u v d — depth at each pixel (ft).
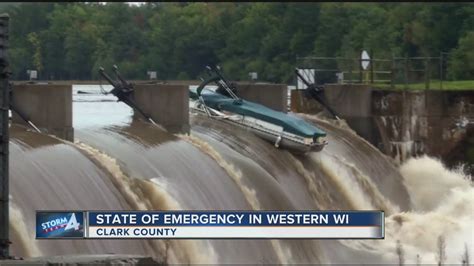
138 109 527.40
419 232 571.28
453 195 637.30
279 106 609.83
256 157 532.32
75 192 398.83
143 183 433.48
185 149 483.51
